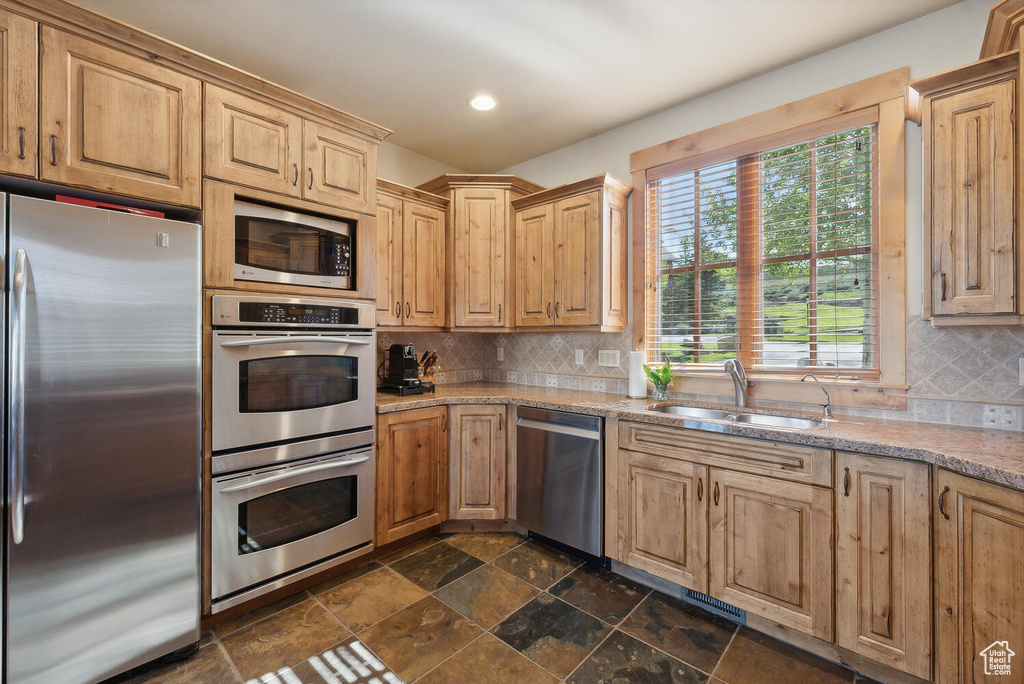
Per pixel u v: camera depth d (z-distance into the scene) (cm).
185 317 170
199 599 175
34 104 146
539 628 190
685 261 272
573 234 281
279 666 167
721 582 194
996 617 129
